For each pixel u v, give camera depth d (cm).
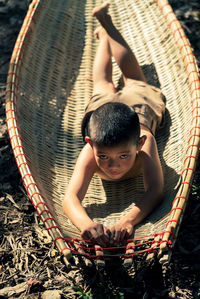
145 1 462
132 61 404
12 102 356
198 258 310
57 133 392
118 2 482
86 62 453
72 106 418
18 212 362
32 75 406
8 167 403
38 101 398
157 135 382
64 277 305
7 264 320
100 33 432
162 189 308
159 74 420
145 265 293
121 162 289
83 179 312
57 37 450
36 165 337
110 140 276
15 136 324
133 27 464
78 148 386
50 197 316
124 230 277
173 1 609
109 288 287
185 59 385
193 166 290
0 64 527
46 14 448
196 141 305
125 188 345
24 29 414
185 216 341
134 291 287
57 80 429
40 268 315
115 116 282
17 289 301
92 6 482
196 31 559
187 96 368
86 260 256
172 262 307
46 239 336
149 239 280
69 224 301
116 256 265
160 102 379
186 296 286
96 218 324
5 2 616
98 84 404
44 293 294
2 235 342
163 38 430
